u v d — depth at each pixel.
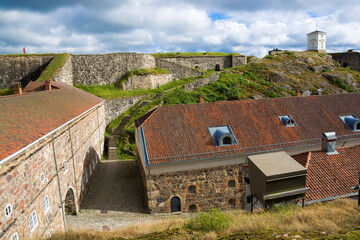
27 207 13.12
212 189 21.94
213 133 23.47
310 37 74.62
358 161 18.33
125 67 50.97
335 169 17.61
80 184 23.23
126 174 29.48
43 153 15.20
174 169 21.02
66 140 19.53
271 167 15.78
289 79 53.19
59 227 17.47
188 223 13.13
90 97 33.59
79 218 20.83
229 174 22.14
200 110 25.19
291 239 8.98
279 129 24.83
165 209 21.39
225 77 51.38
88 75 48.06
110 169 30.89
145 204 23.00
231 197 22.39
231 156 21.72
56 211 17.06
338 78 55.91
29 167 13.42
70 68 46.38
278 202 15.38
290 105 27.45
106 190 25.98
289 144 23.55
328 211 12.76
